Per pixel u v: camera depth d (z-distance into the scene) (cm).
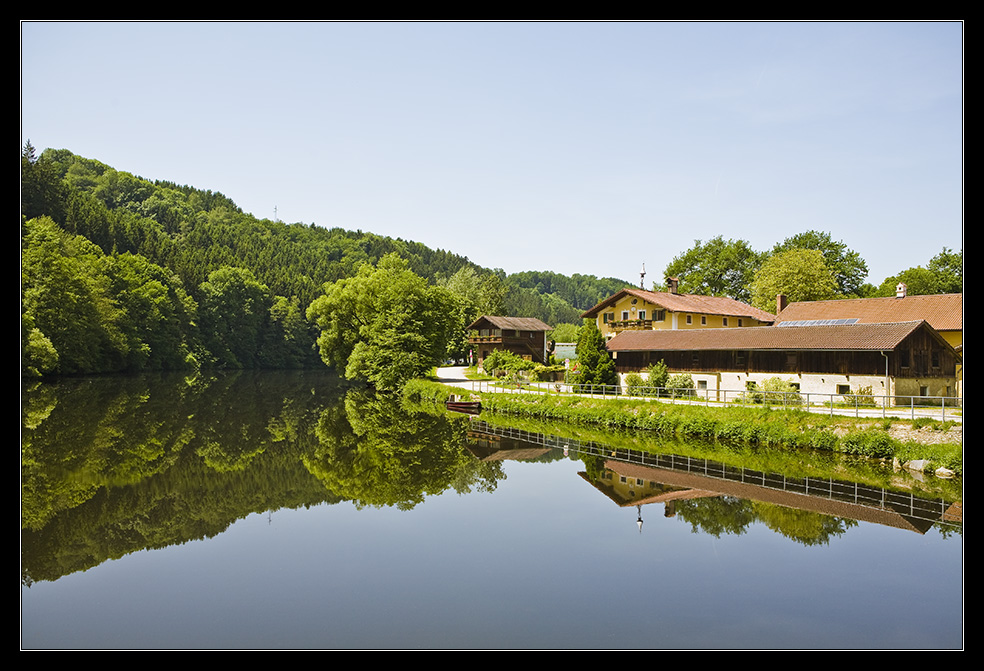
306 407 5222
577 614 1338
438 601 1407
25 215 8781
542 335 8225
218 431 3812
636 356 4906
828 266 8144
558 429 4047
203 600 1423
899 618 1318
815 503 2192
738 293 8644
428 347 6750
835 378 3709
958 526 1930
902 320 4638
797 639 1222
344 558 1689
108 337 7538
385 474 2742
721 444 3334
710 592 1452
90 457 2961
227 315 11144
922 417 2886
